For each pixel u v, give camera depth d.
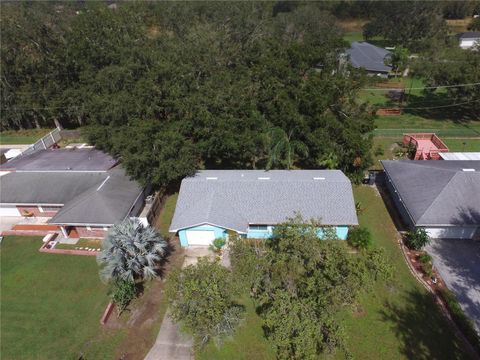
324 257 20.38
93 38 48.59
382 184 38.28
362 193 36.88
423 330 22.53
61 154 41.19
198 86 36.72
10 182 35.47
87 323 24.03
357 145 35.06
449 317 23.30
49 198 33.75
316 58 45.41
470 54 53.84
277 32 76.69
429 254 28.48
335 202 29.81
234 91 35.81
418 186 32.12
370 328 22.77
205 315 18.97
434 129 51.12
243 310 22.42
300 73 43.41
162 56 40.88
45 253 30.53
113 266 23.73
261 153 39.50
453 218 28.53
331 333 17.84
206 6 85.38
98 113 37.62
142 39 52.19
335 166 36.75
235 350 21.80
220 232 29.11
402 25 90.81
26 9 64.19
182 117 34.72
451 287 25.48
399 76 73.06
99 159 38.84
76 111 51.59
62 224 30.09
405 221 32.09
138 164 31.81
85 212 30.69
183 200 30.72
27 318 24.64
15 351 22.45
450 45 66.00
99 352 22.12
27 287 27.19
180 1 91.69
